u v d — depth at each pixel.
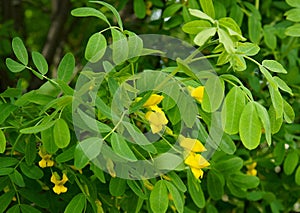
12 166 0.43
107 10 0.75
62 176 0.43
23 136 0.42
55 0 0.85
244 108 0.35
